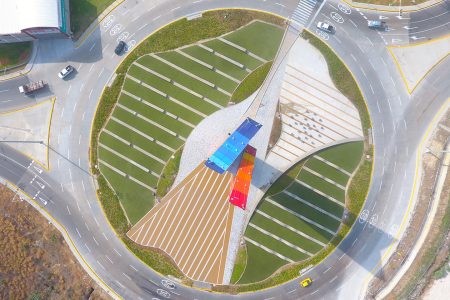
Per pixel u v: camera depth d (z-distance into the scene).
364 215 54.66
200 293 55.31
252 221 55.03
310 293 54.72
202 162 55.47
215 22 56.06
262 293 54.94
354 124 54.91
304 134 55.03
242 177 48.91
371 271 54.53
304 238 54.81
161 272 55.66
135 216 56.06
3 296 55.34
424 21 55.03
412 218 54.53
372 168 54.66
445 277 53.59
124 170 56.34
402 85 55.19
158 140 56.12
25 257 56.06
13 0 54.19
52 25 53.59
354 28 55.31
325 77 55.25
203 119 55.75
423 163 54.72
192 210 55.50
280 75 55.34
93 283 56.34
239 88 55.47
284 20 55.44
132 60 56.62
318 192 54.81
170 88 56.19
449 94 54.91
